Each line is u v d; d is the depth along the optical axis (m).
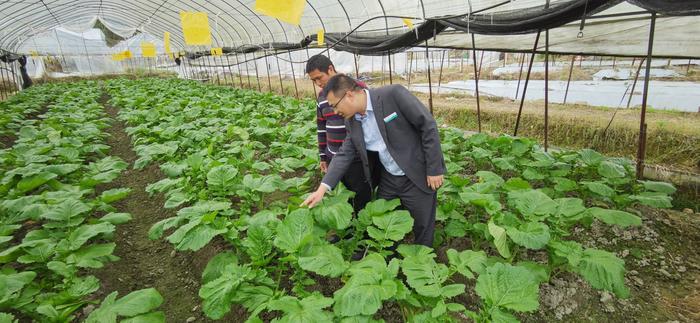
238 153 6.59
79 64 32.56
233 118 9.11
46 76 28.88
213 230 3.40
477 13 6.40
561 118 9.20
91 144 7.58
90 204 4.38
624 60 19.09
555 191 4.87
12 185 5.31
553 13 5.10
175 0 18.19
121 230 5.17
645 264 3.96
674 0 3.92
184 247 3.28
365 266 2.84
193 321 3.54
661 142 7.53
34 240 3.64
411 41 7.97
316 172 6.09
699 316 3.29
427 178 3.32
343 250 3.69
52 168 5.44
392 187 3.64
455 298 3.59
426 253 3.11
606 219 3.61
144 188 6.75
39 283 3.59
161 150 6.28
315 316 2.38
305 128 7.13
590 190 4.71
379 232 3.35
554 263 3.49
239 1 15.70
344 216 3.42
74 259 3.48
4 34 21.09
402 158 3.34
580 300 3.51
